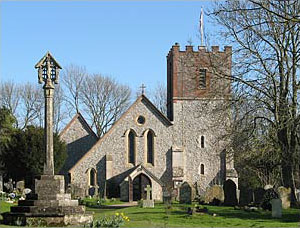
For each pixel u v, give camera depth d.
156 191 64.38
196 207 36.41
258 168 46.88
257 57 39.81
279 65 39.34
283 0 27.67
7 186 65.69
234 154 43.97
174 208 38.62
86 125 73.38
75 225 25.86
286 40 38.97
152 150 67.50
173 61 68.69
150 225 26.88
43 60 28.27
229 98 40.97
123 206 51.56
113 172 66.62
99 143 67.19
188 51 68.44
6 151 62.22
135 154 67.25
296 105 36.69
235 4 39.81
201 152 67.50
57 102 83.12
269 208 38.00
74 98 83.62
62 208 26.14
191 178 67.19
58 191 26.91
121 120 67.81
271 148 40.09
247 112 40.12
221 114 43.16
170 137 67.75
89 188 66.31
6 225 25.36
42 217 25.62
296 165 38.75
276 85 39.38
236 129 41.12
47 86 28.00
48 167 27.30
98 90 83.50
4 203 42.06
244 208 38.19
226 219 31.75
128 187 63.22
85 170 66.69
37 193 26.70
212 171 67.00
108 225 24.77
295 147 38.56
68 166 72.06
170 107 71.12
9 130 64.19
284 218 32.38
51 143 27.61
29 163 61.12
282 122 36.44
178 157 67.06
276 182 50.59
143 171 64.44
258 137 40.62
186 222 30.08
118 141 67.44
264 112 40.59
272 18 37.12
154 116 68.06
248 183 56.34
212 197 46.84
